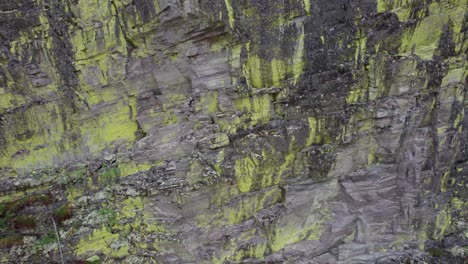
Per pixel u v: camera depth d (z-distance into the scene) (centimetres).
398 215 1267
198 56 1052
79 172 1069
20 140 1027
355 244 1273
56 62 1009
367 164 1247
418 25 1119
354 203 1246
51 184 1062
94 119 1085
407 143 1220
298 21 1066
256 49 1067
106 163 1097
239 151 1103
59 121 1048
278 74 1109
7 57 962
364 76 1144
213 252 1136
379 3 1093
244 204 1161
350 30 1101
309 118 1135
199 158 1073
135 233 1093
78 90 1052
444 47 1148
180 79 1080
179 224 1086
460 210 1326
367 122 1188
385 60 1129
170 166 1073
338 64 1125
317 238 1266
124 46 1040
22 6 951
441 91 1184
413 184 1230
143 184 1069
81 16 994
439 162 1246
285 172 1174
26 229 1013
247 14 1030
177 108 1106
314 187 1216
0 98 987
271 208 1206
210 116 1099
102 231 1065
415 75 1147
